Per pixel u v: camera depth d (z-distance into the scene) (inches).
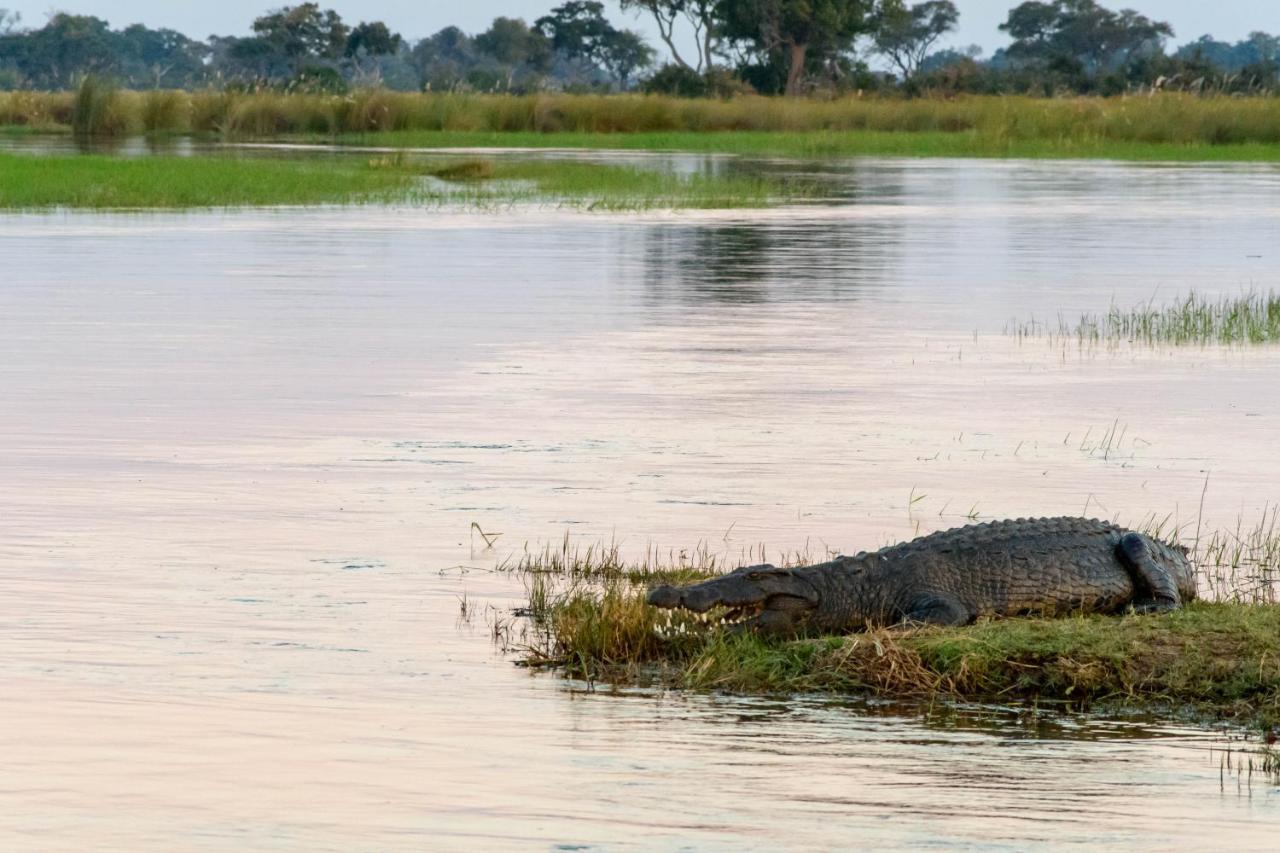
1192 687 709.3
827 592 808.9
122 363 1646.2
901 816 560.4
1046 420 1378.0
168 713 663.8
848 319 2042.3
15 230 3157.0
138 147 6033.5
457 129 7475.4
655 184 4517.7
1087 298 2267.5
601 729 657.6
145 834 531.5
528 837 534.6
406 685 713.0
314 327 1925.4
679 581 875.4
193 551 943.0
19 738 627.2
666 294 2294.5
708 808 565.0
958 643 738.2
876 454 1236.5
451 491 1103.0
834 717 682.2
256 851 518.9
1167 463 1209.4
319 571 904.9
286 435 1289.4
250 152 5802.2
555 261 2709.2
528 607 842.2
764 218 3646.7
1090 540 857.5
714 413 1402.6
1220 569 936.3
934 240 3157.0
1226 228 3425.2
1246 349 1804.9
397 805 562.6
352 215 3607.3
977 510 1061.1
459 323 1973.4
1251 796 584.7
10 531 981.2
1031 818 559.5
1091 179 5187.0
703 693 714.2
